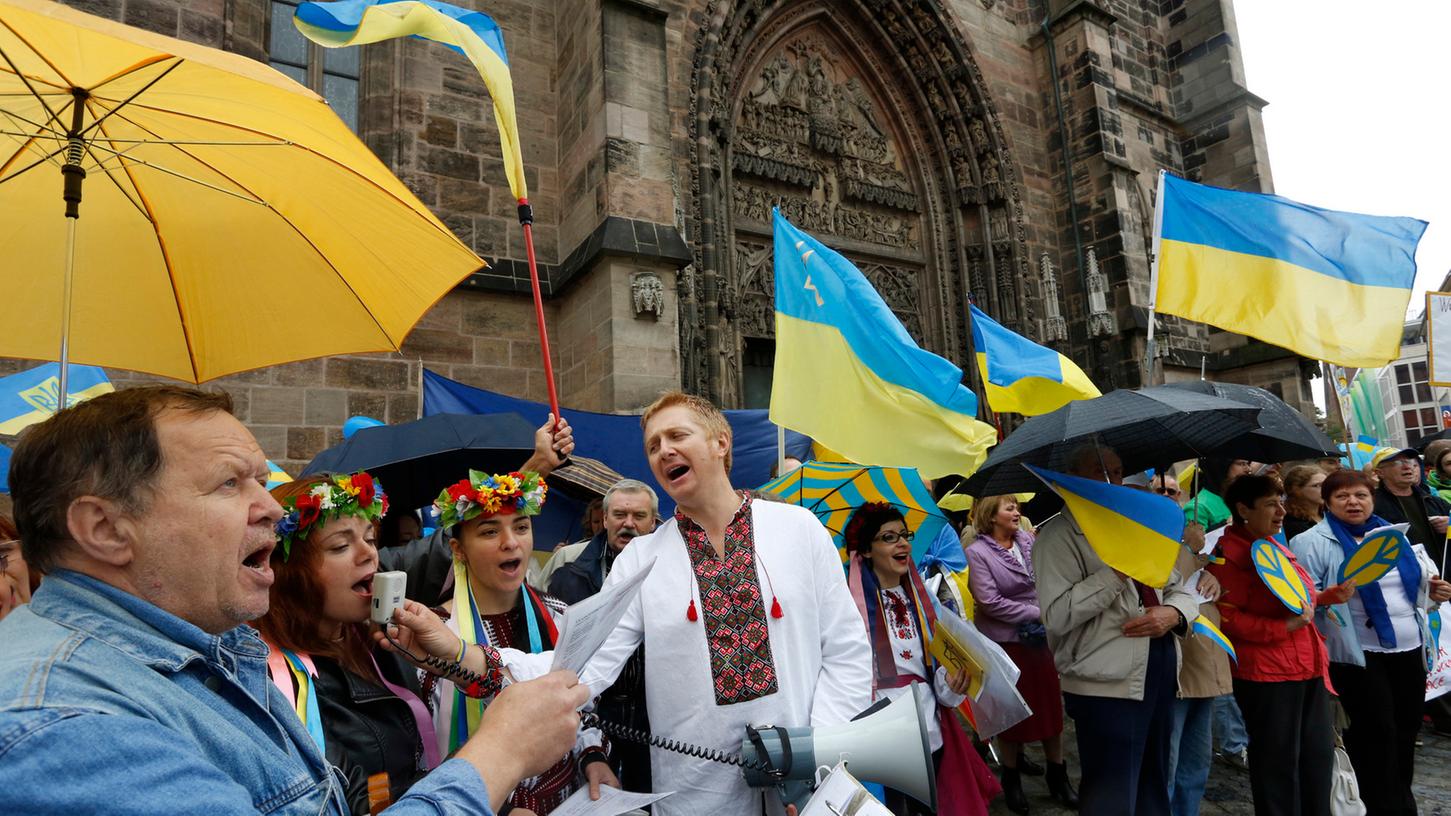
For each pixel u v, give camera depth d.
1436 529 6.22
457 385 7.60
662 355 9.59
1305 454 4.98
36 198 2.44
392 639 1.97
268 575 1.34
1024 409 6.43
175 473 1.20
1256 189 18.25
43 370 5.20
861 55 16.03
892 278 15.67
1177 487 5.46
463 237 10.51
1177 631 3.78
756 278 13.91
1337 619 4.75
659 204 10.07
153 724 0.99
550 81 11.68
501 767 1.27
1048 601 3.93
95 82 1.92
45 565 1.18
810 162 15.04
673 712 2.34
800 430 4.79
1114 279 16.12
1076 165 17.00
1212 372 18.52
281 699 1.33
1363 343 5.53
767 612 2.35
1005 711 3.58
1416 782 5.57
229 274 2.60
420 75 10.68
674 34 12.66
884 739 2.11
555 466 3.18
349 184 2.46
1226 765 5.99
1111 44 19.06
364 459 3.96
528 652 2.66
